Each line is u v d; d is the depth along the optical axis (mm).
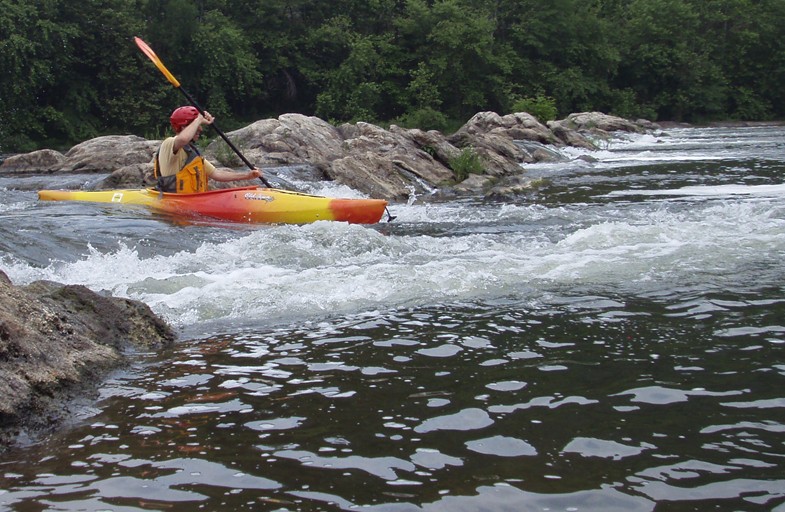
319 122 18531
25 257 5797
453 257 6238
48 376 3061
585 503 2209
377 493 2273
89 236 6613
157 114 34938
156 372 3447
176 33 35594
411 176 14133
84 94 33062
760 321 4145
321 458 2527
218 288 5027
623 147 26188
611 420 2834
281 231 6883
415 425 2803
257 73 38438
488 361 3551
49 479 2391
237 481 2361
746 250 6156
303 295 4879
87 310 3801
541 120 35969
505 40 47500
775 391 3102
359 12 44719
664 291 4883
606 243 6594
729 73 52594
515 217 9234
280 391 3186
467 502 2213
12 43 29453
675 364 3467
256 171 8812
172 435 2734
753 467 2434
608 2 54469
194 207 8359
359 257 6312
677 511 2162
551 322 4203
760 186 12070
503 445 2621
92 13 33062
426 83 40500
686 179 13750
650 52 49938
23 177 14898
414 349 3754
